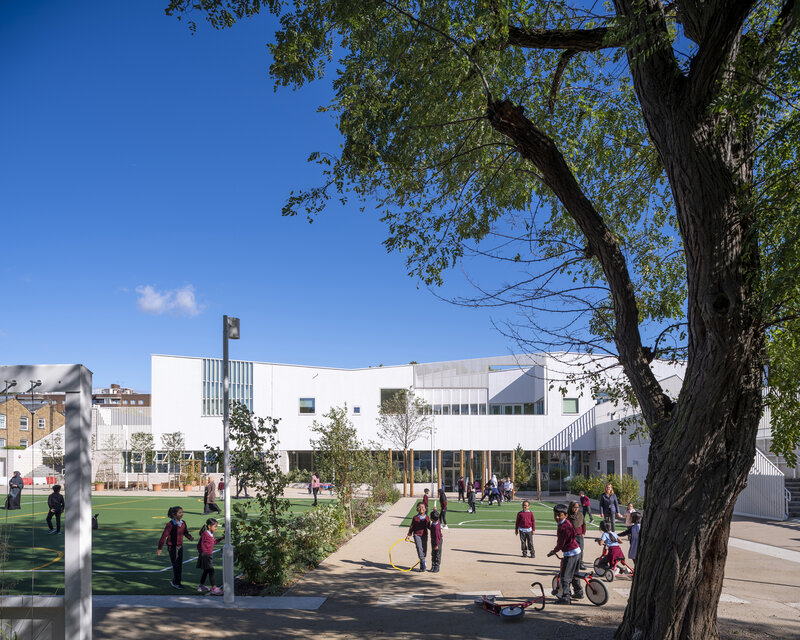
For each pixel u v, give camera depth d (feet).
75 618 23.53
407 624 33.09
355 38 33.37
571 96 37.70
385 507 113.09
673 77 23.26
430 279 37.83
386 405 158.10
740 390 23.09
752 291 22.66
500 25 26.76
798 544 61.36
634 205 37.55
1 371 24.22
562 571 37.96
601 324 33.53
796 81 21.34
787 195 20.95
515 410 175.42
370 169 33.55
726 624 32.19
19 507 95.81
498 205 39.24
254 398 170.50
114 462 164.55
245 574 44.16
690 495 23.66
